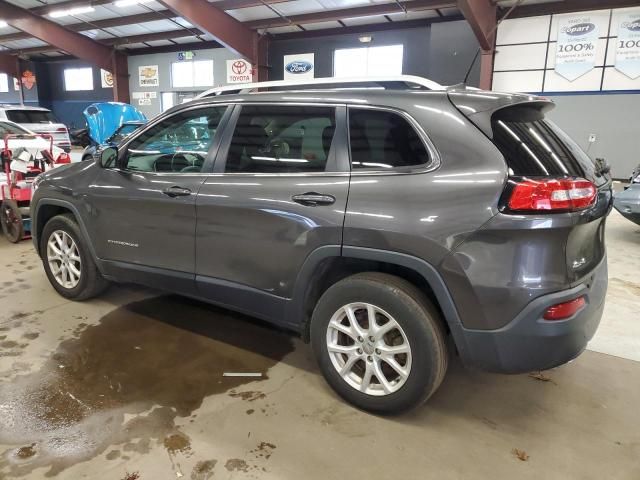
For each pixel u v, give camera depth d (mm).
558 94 13008
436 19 14281
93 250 3297
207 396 2438
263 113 2557
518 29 13055
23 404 2320
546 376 2693
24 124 13070
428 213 1979
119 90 20781
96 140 13945
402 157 2115
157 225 2875
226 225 2566
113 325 3232
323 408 2355
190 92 19844
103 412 2275
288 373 2682
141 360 2783
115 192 3051
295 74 17016
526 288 1851
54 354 2824
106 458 1969
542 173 1916
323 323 2355
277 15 15000
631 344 3098
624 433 2201
